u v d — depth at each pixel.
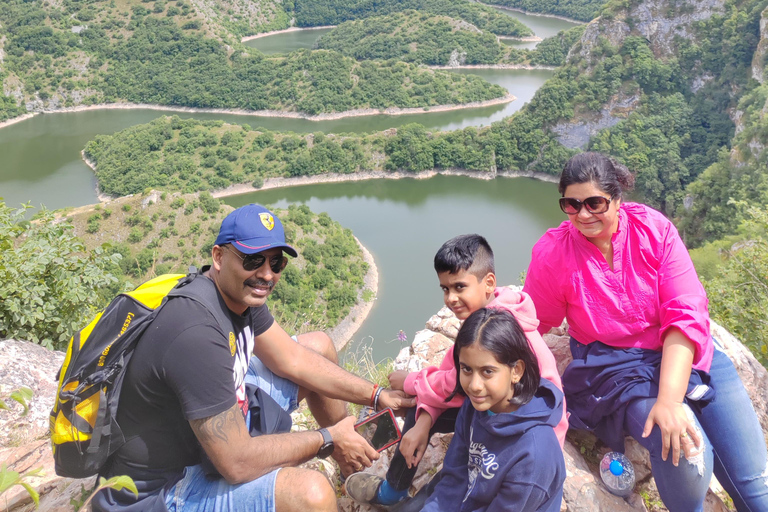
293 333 6.62
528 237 73.56
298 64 128.12
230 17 183.25
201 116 128.50
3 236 5.32
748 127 55.72
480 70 150.62
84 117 129.25
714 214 55.09
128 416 2.21
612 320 2.78
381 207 83.69
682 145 90.62
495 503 2.29
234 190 90.75
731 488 2.69
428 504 2.52
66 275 5.42
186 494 2.32
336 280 59.19
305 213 66.19
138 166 93.56
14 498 3.07
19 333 5.27
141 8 146.25
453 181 93.31
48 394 4.56
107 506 2.33
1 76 129.62
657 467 2.58
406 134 94.56
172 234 61.22
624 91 93.44
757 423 2.69
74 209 62.84
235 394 2.22
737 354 3.48
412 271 64.81
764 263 6.12
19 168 100.25
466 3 181.12
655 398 2.65
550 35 173.25
